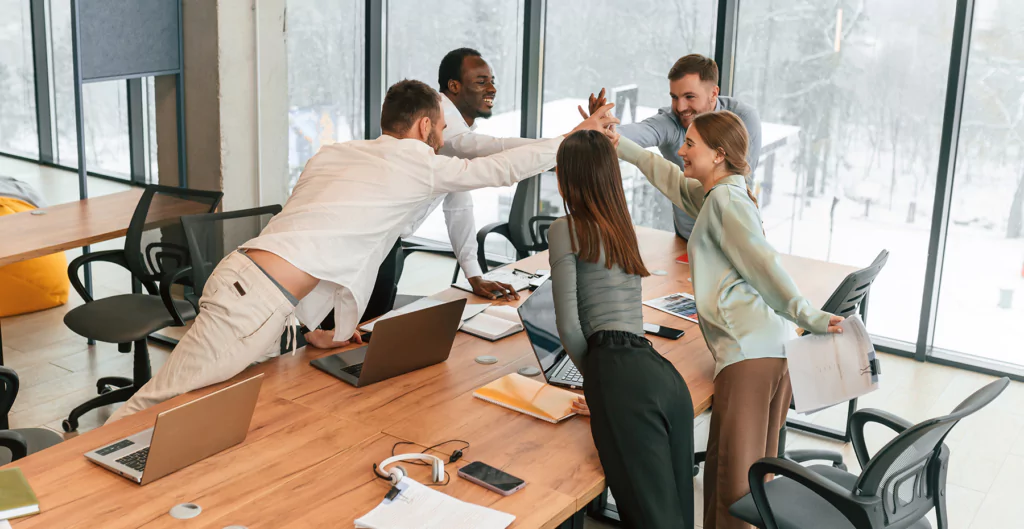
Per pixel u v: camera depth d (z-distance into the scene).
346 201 2.95
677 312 3.59
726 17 5.50
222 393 2.30
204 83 5.43
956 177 5.14
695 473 3.89
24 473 2.24
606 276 2.56
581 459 2.44
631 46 6.05
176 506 2.10
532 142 3.51
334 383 2.85
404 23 6.84
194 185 5.66
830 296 3.48
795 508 2.62
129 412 2.79
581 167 2.51
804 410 2.71
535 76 6.39
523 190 4.98
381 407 2.69
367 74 6.96
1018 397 4.87
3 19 5.38
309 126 6.87
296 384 2.83
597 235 2.52
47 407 4.38
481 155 3.62
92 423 4.27
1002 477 4.04
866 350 2.67
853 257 5.55
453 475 2.30
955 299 5.30
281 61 5.73
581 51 6.25
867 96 5.28
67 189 5.48
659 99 6.04
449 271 6.82
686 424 2.51
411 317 2.81
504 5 6.42
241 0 5.40
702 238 2.89
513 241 5.05
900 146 5.25
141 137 5.57
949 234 5.23
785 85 5.52
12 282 5.45
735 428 2.76
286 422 2.57
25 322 5.45
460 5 6.58
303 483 2.23
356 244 2.97
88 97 5.31
